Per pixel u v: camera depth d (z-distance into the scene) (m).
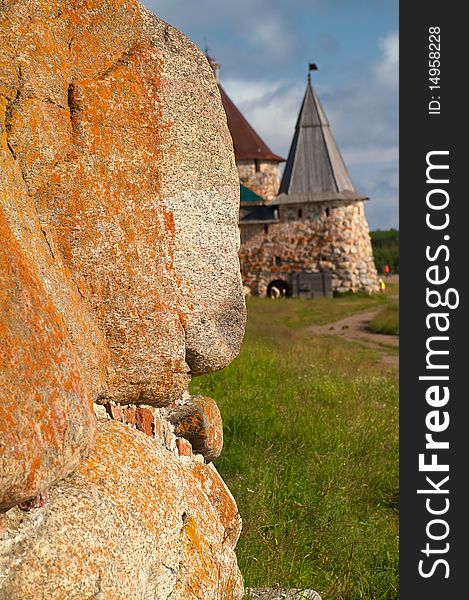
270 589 3.97
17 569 2.18
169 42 3.14
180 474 3.18
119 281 2.91
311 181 38.69
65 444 2.29
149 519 2.67
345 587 4.38
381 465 6.60
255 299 35.75
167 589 2.76
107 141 2.88
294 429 7.03
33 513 2.28
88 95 2.82
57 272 2.73
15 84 2.58
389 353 17.12
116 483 2.62
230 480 5.69
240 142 43.31
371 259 39.41
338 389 9.27
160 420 3.36
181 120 3.13
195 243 3.17
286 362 10.93
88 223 2.82
